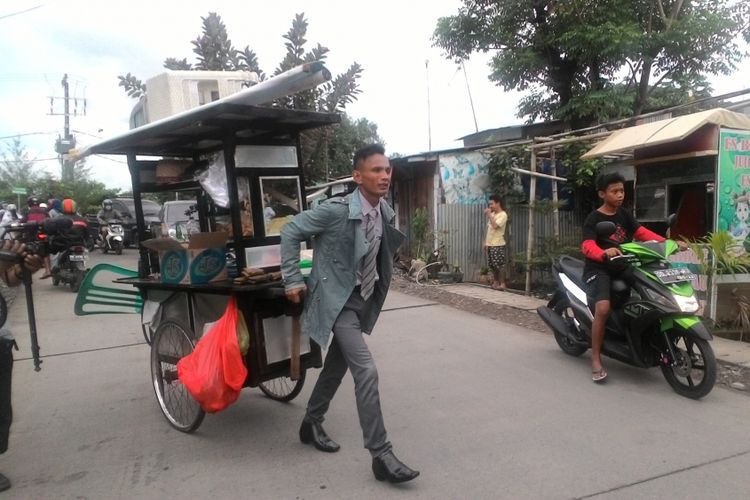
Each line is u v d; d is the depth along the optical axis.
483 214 10.88
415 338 6.39
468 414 4.08
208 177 3.87
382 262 3.38
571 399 4.35
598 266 4.73
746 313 6.23
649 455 3.38
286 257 3.17
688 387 4.33
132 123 5.47
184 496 3.04
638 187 7.53
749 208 6.64
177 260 3.79
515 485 3.06
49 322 7.65
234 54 9.73
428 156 11.09
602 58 11.67
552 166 9.24
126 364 5.62
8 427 3.28
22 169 33.16
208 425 4.02
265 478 3.21
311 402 3.56
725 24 11.16
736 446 3.48
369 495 2.99
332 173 17.34
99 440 3.81
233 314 3.49
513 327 6.86
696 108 9.34
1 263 3.42
